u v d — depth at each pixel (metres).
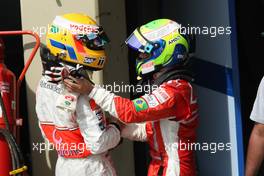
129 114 10.37
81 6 12.96
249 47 15.87
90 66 10.87
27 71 13.18
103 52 11.01
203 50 14.21
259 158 10.94
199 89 14.35
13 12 15.99
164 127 10.86
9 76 12.02
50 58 11.00
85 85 10.57
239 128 13.91
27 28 13.05
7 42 15.92
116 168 13.64
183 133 10.88
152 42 10.66
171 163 10.84
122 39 14.09
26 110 14.70
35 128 13.36
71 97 10.69
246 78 15.91
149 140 11.23
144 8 15.35
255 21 15.80
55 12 12.95
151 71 10.80
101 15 13.12
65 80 10.59
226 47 13.87
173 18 15.01
